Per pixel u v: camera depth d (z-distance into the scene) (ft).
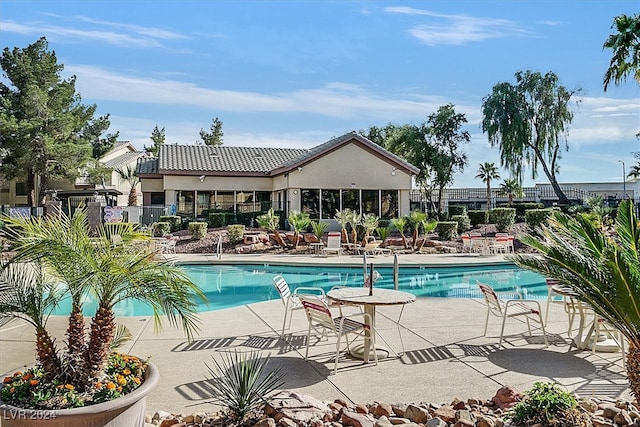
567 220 15.88
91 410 11.02
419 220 75.00
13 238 12.34
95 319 12.55
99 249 12.58
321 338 23.71
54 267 12.48
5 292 12.39
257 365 17.52
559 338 23.90
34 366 13.39
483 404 15.35
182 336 24.23
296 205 87.30
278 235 74.69
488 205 135.54
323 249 70.90
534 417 13.21
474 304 32.78
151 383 12.58
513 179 106.93
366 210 90.74
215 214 86.17
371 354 21.06
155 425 13.87
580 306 21.90
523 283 54.08
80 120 105.70
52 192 103.50
